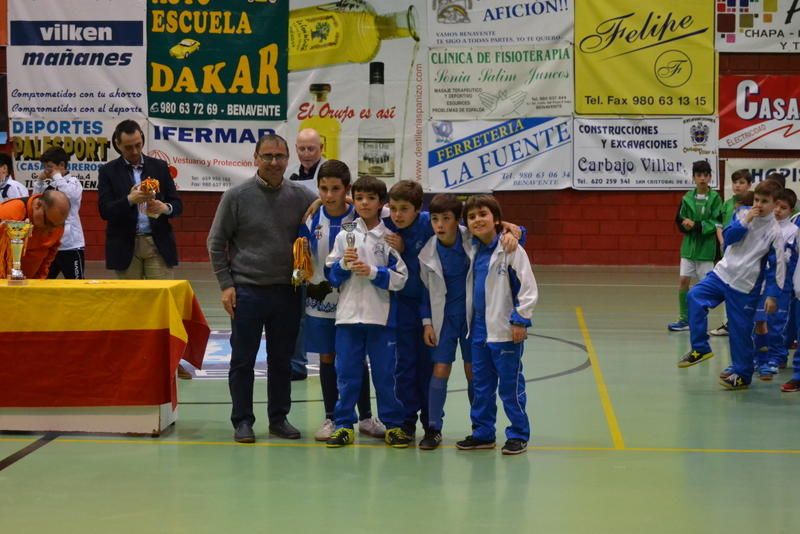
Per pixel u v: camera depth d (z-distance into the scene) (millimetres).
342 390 5824
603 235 14820
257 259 5891
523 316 5500
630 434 6195
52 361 6008
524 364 8453
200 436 6074
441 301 5691
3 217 6277
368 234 5676
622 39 14430
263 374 7992
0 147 14906
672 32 14383
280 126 14766
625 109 14539
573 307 11500
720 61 14461
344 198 5891
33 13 14742
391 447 5840
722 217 9938
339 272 5699
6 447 5770
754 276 7387
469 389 5973
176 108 14789
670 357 8773
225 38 14680
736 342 7480
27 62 14781
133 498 4875
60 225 6527
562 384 7684
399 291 5832
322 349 6000
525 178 14672
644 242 14781
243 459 5570
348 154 14742
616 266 14844
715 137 14500
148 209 7086
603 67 14469
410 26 14531
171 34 14695
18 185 9680
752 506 4801
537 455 5691
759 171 14508
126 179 7418
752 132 14477
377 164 14711
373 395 7391
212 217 15008
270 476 5250
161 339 6004
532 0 14438
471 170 14695
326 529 4441
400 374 5926
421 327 5898
